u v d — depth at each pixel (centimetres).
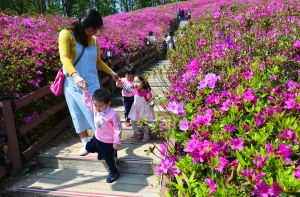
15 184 274
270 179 125
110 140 264
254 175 124
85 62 275
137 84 330
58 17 798
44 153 315
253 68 234
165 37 1339
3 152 302
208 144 154
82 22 261
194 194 153
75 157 301
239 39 311
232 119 184
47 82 372
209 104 215
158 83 551
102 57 498
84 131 298
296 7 373
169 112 252
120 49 634
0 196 262
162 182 194
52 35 518
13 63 324
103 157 274
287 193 122
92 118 277
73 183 274
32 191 259
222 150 154
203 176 160
